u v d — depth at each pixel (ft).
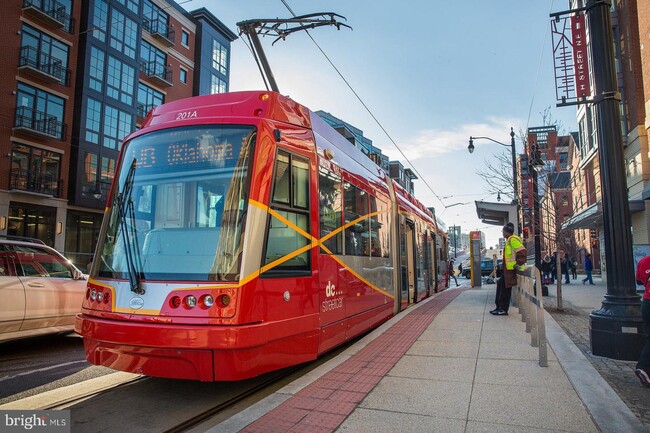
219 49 139.33
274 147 17.01
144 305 15.01
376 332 26.04
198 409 15.46
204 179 16.66
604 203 21.26
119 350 15.14
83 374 20.34
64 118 93.15
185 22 127.34
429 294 51.37
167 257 15.84
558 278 35.22
